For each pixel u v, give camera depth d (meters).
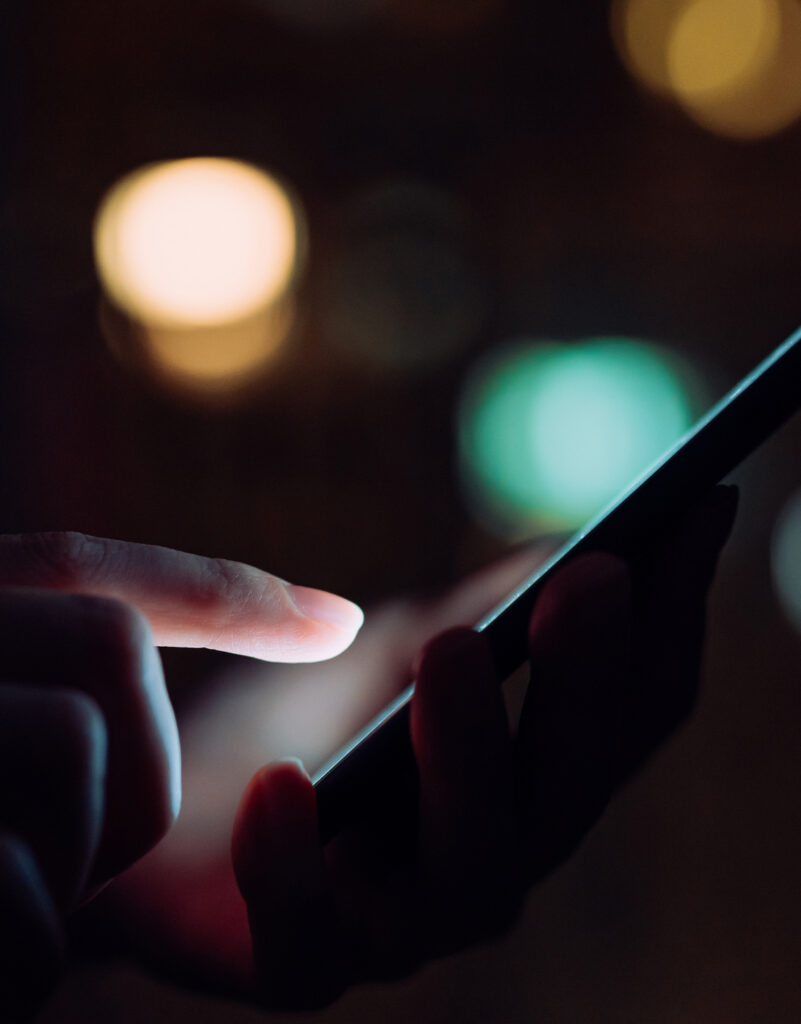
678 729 0.33
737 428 0.30
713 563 0.31
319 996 0.32
